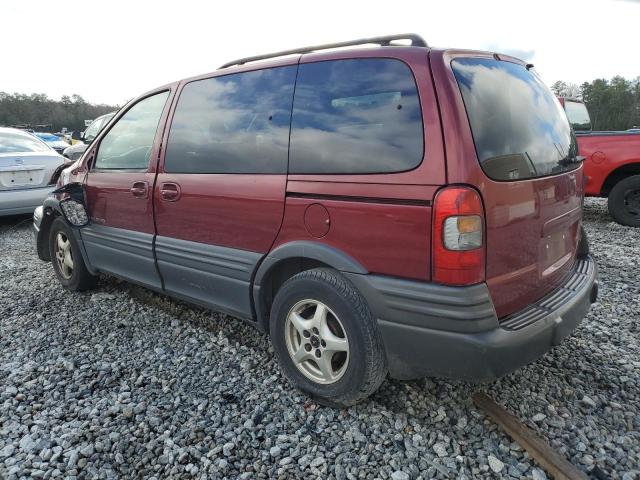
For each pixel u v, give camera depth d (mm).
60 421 2576
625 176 7035
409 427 2447
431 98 2137
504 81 2473
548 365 2975
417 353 2207
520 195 2270
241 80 2951
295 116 2609
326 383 2568
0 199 6992
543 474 2107
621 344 3230
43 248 4969
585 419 2467
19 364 3201
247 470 2205
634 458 2188
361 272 2307
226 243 2945
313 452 2299
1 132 8039
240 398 2746
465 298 2047
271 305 2908
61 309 4148
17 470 2221
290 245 2574
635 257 5199
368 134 2303
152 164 3396
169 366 3125
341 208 2352
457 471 2154
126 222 3672
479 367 2078
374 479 2127
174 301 4234
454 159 2047
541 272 2514
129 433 2465
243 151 2838
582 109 9211
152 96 3613
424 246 2109
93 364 3172
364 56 2420
